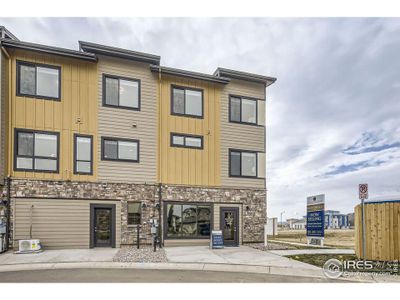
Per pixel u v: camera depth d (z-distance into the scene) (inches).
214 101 581.9
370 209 366.3
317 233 536.4
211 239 492.7
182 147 548.4
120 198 497.4
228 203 565.0
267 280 283.6
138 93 530.3
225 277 293.7
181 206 533.6
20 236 437.4
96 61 502.3
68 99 485.7
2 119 435.8
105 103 506.0
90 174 486.0
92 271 313.4
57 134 474.3
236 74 596.4
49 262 351.9
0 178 425.4
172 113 549.0
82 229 470.3
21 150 453.4
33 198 450.0
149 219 510.0
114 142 507.2
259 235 577.6
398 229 339.9
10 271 313.0
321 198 531.8
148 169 521.7
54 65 481.1
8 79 452.1
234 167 584.1
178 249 474.9
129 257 386.0
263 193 595.2
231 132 587.2
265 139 613.6
